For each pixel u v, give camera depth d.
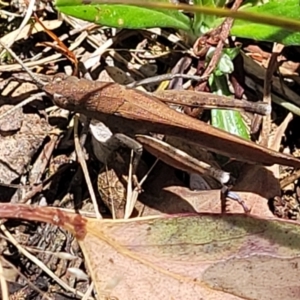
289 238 0.05
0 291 0.06
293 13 0.06
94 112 0.06
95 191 0.06
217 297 0.05
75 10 0.06
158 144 0.06
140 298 0.05
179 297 0.05
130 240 0.05
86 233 0.05
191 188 0.06
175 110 0.06
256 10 0.06
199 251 0.05
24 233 0.06
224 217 0.05
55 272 0.06
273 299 0.05
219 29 0.06
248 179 0.06
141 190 0.06
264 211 0.06
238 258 0.05
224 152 0.06
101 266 0.05
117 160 0.06
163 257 0.05
